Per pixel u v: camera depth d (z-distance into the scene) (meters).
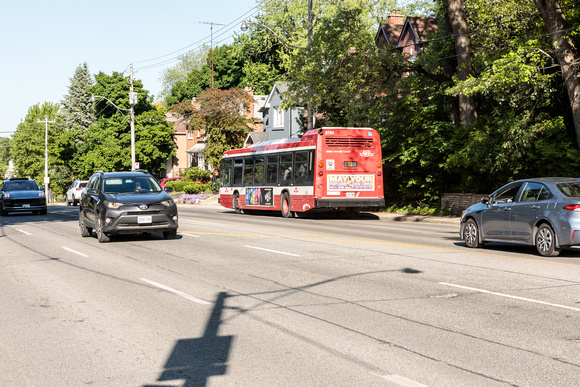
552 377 5.36
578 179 13.81
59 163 86.81
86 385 5.31
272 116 60.88
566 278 10.47
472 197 26.02
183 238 17.95
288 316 7.82
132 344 6.61
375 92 28.36
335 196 26.14
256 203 31.30
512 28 25.75
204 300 8.91
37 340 6.85
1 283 10.75
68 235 20.09
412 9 60.41
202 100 59.56
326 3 58.22
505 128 22.64
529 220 13.66
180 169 82.81
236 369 5.68
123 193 17.28
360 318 7.66
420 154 28.12
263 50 75.94
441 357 5.99
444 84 28.47
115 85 76.06
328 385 5.20
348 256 13.64
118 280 10.77
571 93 20.72
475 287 9.70
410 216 27.19
